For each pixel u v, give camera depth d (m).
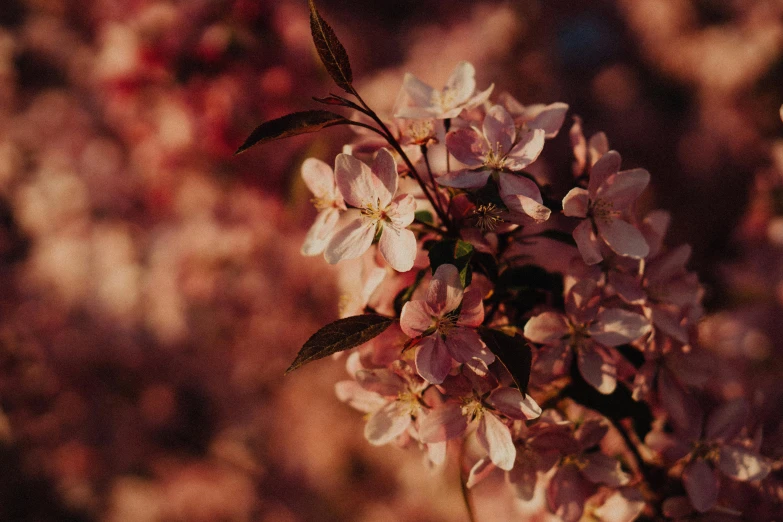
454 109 0.52
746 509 0.54
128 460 1.44
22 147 1.48
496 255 0.52
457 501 1.30
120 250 1.36
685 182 1.56
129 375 1.39
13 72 1.54
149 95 1.03
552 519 0.56
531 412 0.49
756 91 1.56
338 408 1.41
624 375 0.53
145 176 1.27
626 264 0.52
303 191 1.07
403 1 1.68
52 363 1.36
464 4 1.60
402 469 1.39
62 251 1.38
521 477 0.51
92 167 1.44
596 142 0.53
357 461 1.43
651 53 1.75
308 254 0.53
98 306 1.36
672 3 1.71
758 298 1.06
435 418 0.49
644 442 0.54
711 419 0.53
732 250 1.35
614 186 0.51
